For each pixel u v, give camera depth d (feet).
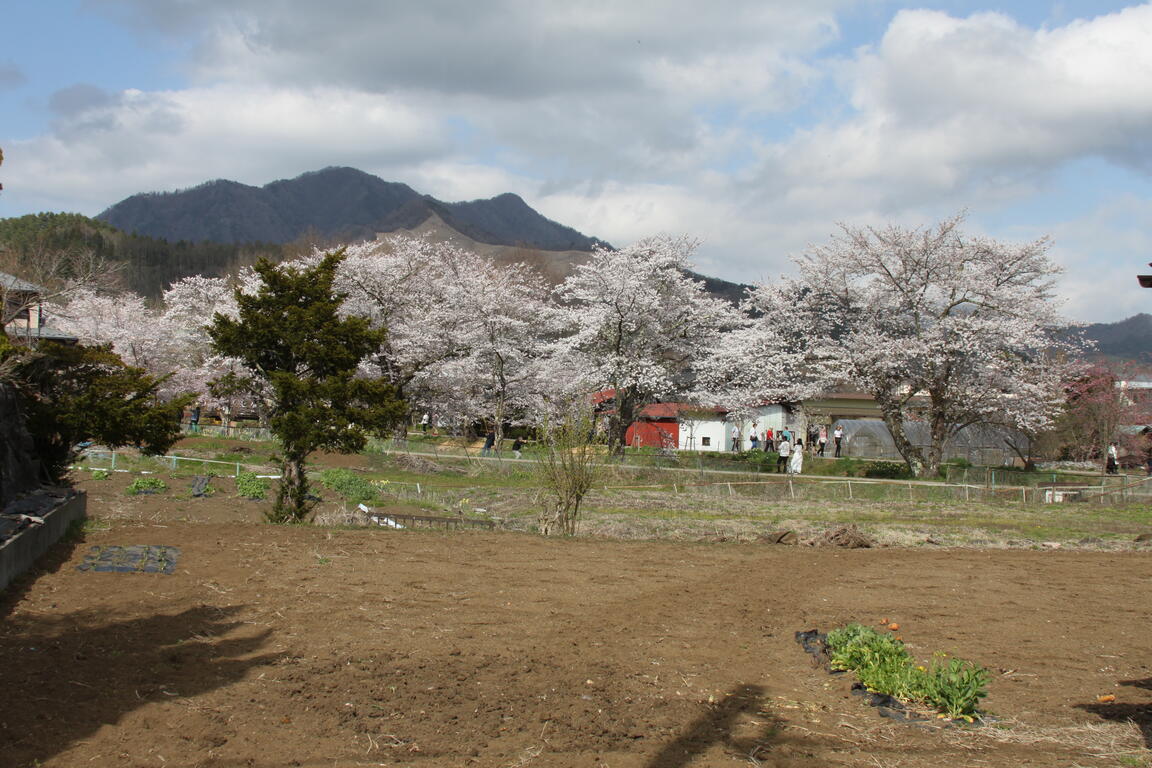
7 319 58.90
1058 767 16.80
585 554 39.19
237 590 28.19
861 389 114.11
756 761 16.90
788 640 26.45
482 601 28.96
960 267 109.81
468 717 18.57
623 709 19.58
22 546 28.17
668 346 123.95
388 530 43.01
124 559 31.17
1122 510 82.48
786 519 73.72
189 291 149.38
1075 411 136.26
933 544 57.57
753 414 124.36
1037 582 37.22
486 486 93.45
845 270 112.98
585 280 118.73
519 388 134.82
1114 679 23.32
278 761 15.83
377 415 47.50
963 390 107.96
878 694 21.35
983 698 21.13
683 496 89.35
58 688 18.43
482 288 129.49
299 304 49.32
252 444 107.76
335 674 20.77
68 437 43.09
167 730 16.83
